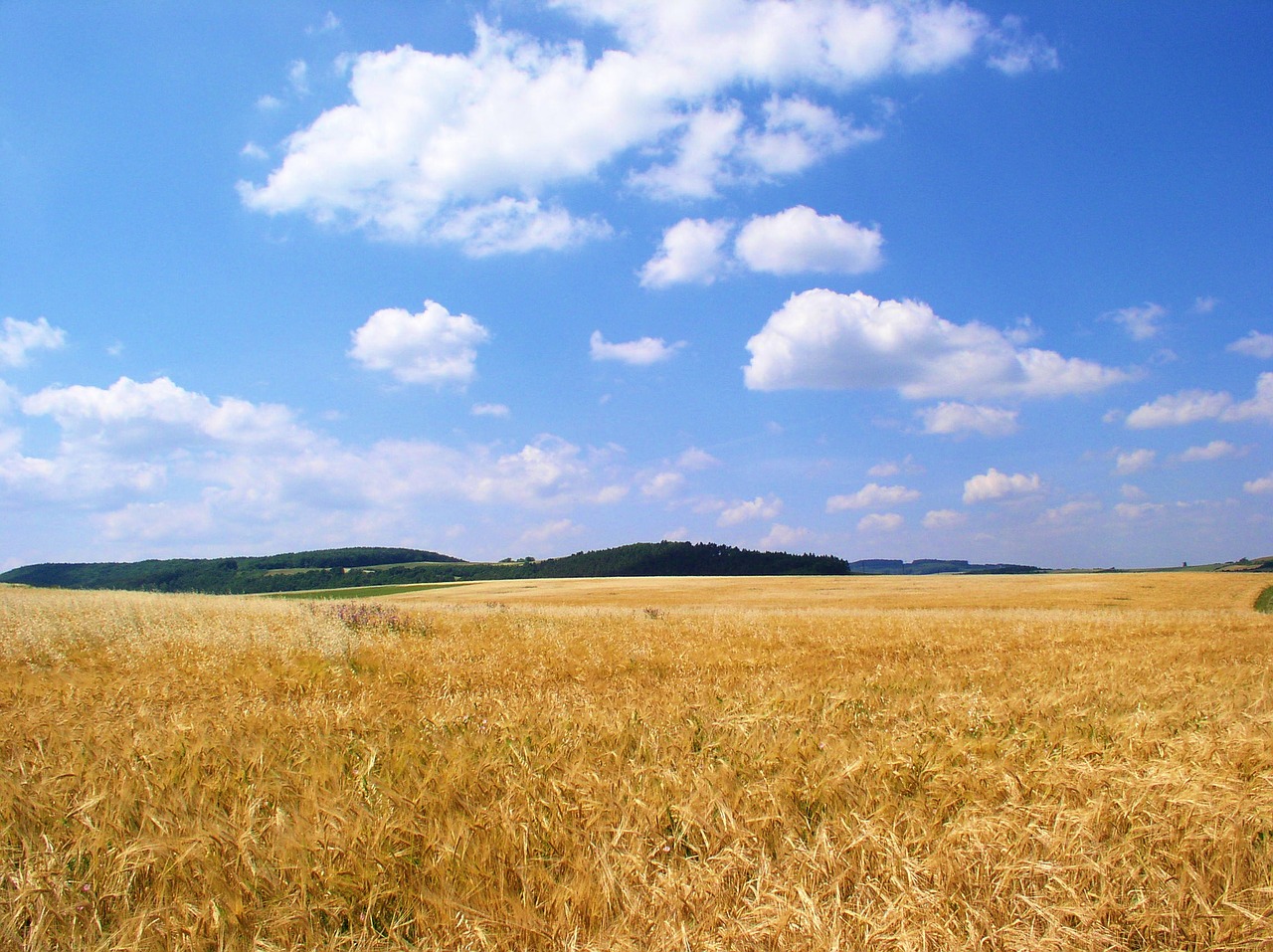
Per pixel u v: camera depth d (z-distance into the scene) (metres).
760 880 3.44
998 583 76.69
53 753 5.25
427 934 3.17
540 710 7.14
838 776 4.72
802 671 12.43
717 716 6.73
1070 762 5.02
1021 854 3.77
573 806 4.30
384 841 3.84
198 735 5.67
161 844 3.54
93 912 3.21
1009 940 3.17
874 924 3.12
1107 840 4.05
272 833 3.85
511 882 3.60
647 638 18.23
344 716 6.77
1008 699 7.91
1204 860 3.79
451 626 20.48
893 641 18.34
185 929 3.12
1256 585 68.19
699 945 3.11
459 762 4.94
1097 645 17.39
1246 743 5.53
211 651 13.48
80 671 11.22
